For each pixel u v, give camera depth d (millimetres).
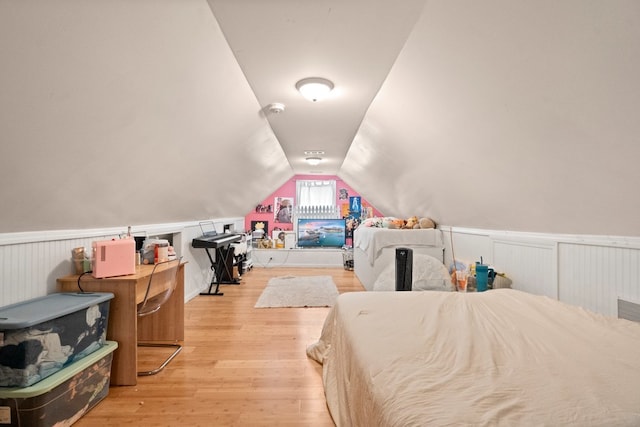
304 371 2143
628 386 916
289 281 5066
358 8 1397
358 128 3248
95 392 1748
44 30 988
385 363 1119
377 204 6188
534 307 1708
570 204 1649
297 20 1487
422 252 3910
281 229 6949
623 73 948
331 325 2266
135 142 1804
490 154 1820
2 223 1600
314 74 2031
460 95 1643
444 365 1097
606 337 1297
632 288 1582
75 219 2033
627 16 830
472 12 1197
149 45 1340
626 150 1138
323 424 1607
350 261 6340
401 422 796
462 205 2834
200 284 4445
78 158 1562
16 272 1735
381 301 1923
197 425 1597
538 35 1069
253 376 2078
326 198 7008
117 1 1074
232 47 1719
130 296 1979
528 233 2320
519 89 1301
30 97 1133
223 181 3719
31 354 1424
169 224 3580
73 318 1635
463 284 2539
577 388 906
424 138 2342
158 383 1991
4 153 1248
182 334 2658
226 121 2477
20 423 1403
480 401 846
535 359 1109
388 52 1757
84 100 1310
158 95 1634
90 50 1157
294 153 4566
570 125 1233
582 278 1873
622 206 1405
